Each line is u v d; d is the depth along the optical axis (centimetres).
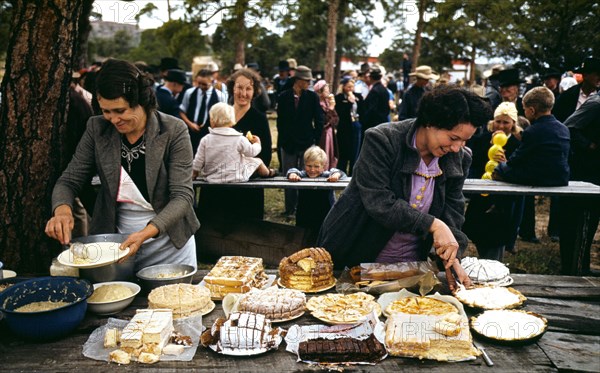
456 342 172
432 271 227
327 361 170
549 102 427
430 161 239
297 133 656
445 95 212
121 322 192
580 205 444
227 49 2717
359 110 856
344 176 496
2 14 939
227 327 178
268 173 488
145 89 233
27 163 303
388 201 229
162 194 248
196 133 641
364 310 200
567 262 462
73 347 178
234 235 490
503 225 409
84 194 438
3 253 309
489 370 165
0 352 175
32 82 296
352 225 246
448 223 247
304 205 509
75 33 307
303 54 3288
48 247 314
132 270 228
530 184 433
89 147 253
